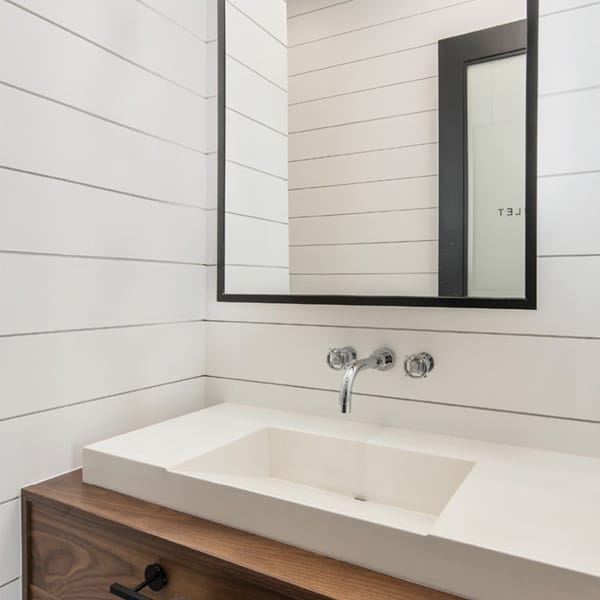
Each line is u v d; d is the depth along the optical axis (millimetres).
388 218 1167
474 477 866
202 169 1384
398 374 1145
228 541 767
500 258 1035
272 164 1312
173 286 1300
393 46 1167
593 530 678
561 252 977
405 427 1139
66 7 1024
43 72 982
